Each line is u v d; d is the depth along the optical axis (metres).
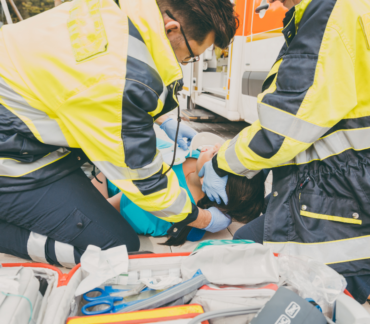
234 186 1.40
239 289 0.89
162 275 1.02
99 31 0.89
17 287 0.76
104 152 0.99
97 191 1.34
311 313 0.72
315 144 1.11
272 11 2.72
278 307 0.73
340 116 0.99
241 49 3.52
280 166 1.22
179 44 0.99
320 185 1.13
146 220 1.64
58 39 0.93
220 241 1.11
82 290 0.86
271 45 2.79
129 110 0.91
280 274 0.97
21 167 1.12
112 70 0.88
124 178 1.04
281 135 1.03
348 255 1.08
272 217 1.19
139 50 0.92
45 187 1.17
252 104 3.33
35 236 1.25
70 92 0.91
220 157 1.30
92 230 1.24
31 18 1.03
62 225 1.20
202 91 5.64
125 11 0.95
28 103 1.02
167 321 0.76
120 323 0.74
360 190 1.04
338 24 0.90
